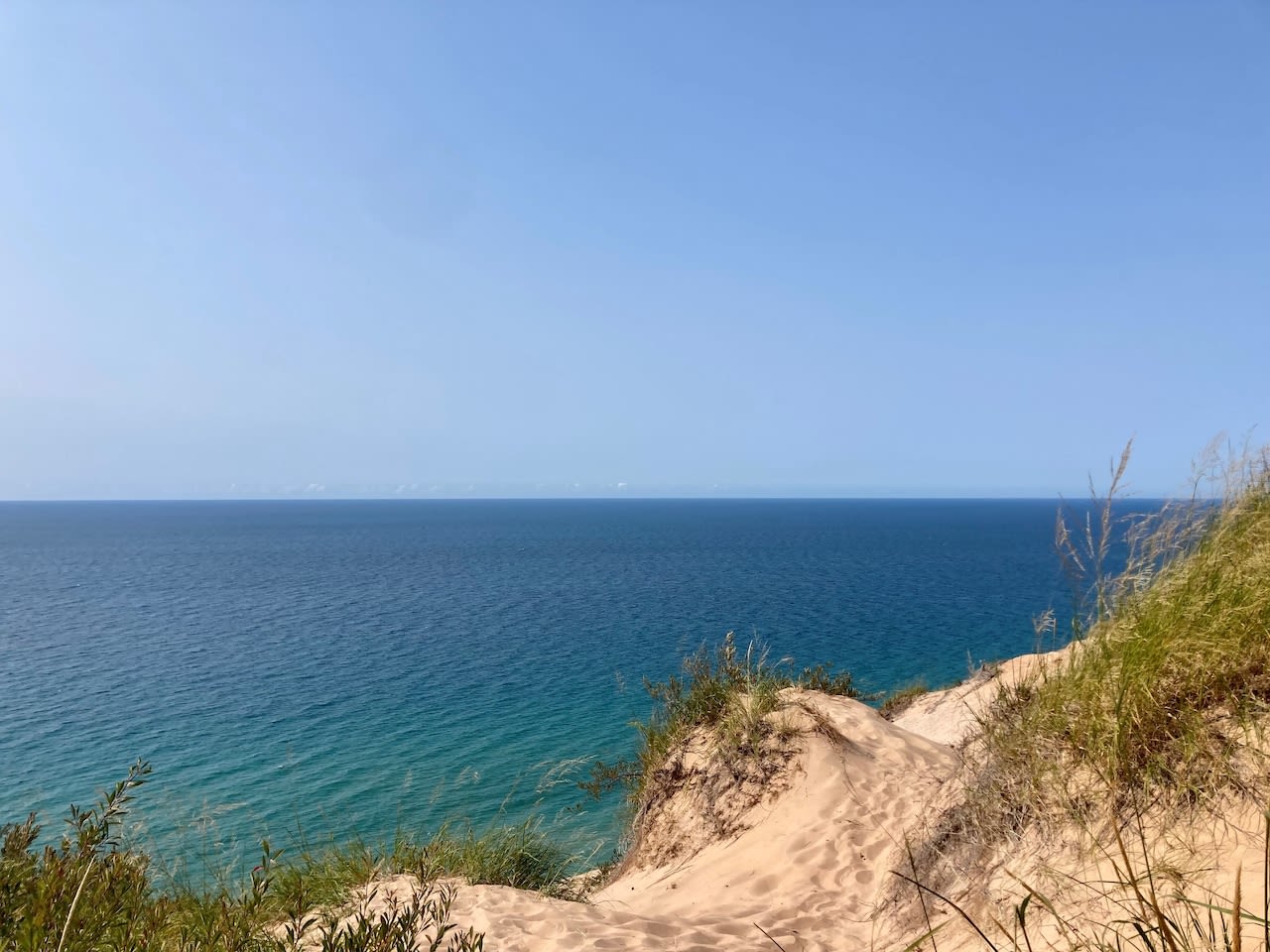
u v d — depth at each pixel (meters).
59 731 26.22
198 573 89.56
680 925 5.67
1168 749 3.47
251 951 3.56
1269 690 3.37
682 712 10.49
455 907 5.90
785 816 7.66
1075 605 4.46
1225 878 2.76
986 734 4.89
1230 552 4.01
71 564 104.88
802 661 32.62
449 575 83.00
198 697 30.70
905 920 4.68
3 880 3.16
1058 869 3.54
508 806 17.77
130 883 3.56
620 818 11.41
